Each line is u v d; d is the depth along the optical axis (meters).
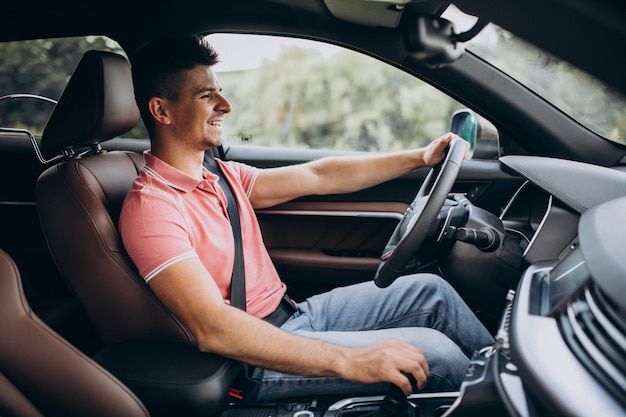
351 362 1.27
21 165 2.28
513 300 1.12
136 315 1.40
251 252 1.73
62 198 1.42
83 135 1.50
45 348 1.18
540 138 2.01
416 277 1.73
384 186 2.23
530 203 1.94
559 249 1.50
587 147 1.96
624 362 0.74
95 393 1.20
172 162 1.61
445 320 1.66
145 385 1.23
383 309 1.69
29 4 2.02
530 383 0.81
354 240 2.24
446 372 1.40
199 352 1.33
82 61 1.51
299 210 2.23
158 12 2.04
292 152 2.34
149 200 1.45
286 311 1.75
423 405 1.37
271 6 2.01
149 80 1.54
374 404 1.40
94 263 1.40
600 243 0.93
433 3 1.48
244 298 1.58
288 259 2.22
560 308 0.94
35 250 2.32
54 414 1.21
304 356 1.28
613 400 0.72
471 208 1.78
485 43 1.93
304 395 1.49
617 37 1.45
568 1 1.42
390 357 1.24
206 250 1.54
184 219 1.49
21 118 2.27
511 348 0.91
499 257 1.80
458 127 2.06
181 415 1.24
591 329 0.82
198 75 1.56
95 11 2.03
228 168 1.85
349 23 1.98
